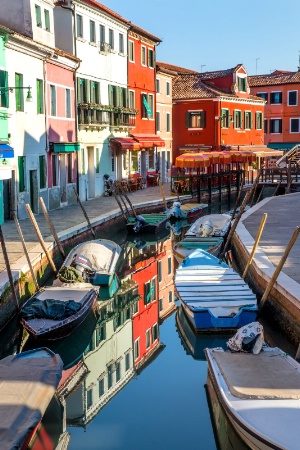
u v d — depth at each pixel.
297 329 11.73
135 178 38.44
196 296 13.79
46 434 8.90
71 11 29.61
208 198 38.62
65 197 28.83
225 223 23.95
